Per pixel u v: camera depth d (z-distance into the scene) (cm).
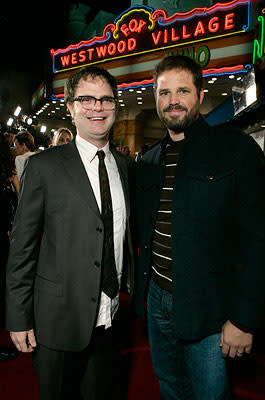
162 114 131
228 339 113
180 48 1016
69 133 345
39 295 122
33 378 199
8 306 119
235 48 902
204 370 121
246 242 111
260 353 229
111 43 1208
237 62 901
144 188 146
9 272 120
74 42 2022
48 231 122
